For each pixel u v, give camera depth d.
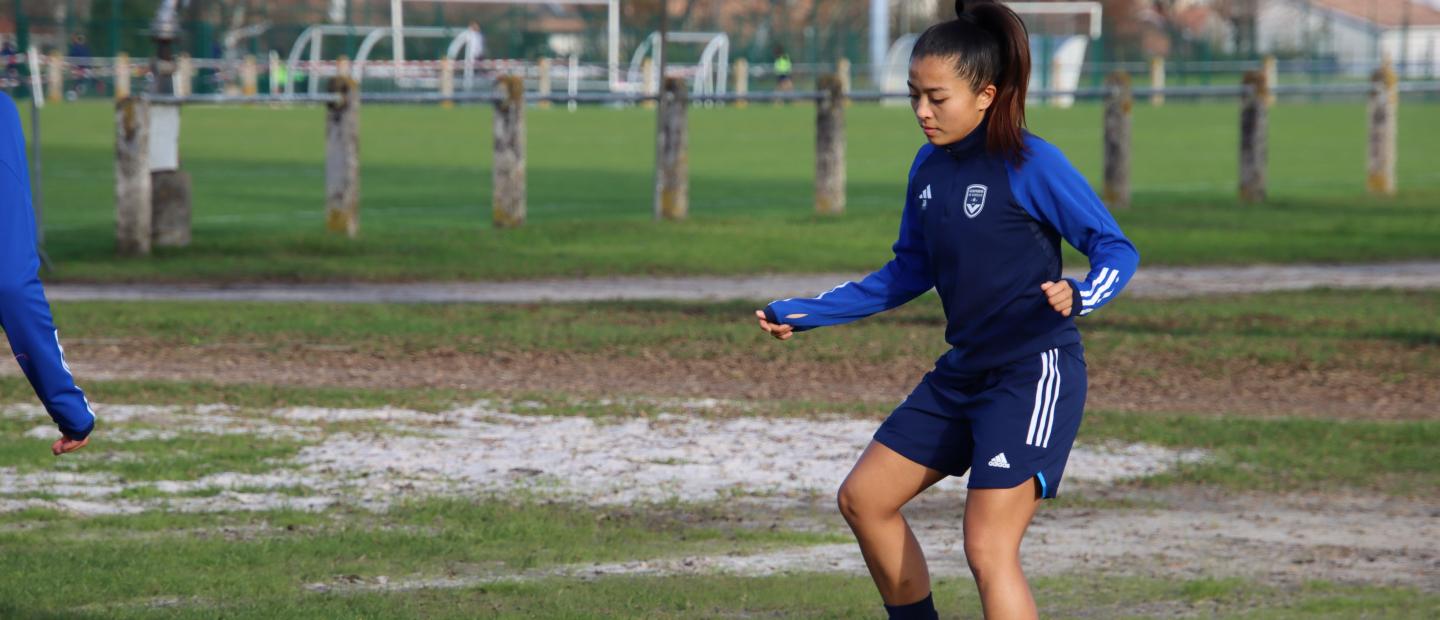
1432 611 10.57
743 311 25.92
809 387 19.64
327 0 98.25
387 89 93.31
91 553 11.31
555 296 27.72
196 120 77.62
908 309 26.45
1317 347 22.58
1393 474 15.16
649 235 35.19
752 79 110.12
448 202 42.50
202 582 10.64
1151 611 10.59
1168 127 78.44
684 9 113.38
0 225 6.46
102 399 17.47
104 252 31.64
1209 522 13.34
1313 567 11.92
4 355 20.88
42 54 89.19
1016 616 7.82
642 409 17.64
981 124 7.94
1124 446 16.12
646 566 11.55
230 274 29.47
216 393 17.94
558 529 12.53
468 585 10.81
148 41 92.12
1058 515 13.52
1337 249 35.19
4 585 10.33
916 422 8.22
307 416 16.91
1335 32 150.62
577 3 93.62
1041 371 7.95
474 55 94.50
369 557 11.56
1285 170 55.34
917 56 7.88
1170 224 38.59
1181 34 133.88
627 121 81.25
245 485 13.88
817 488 14.34
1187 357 21.73
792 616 10.17
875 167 55.59
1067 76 101.88
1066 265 33.72
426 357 21.14
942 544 12.60
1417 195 45.62
